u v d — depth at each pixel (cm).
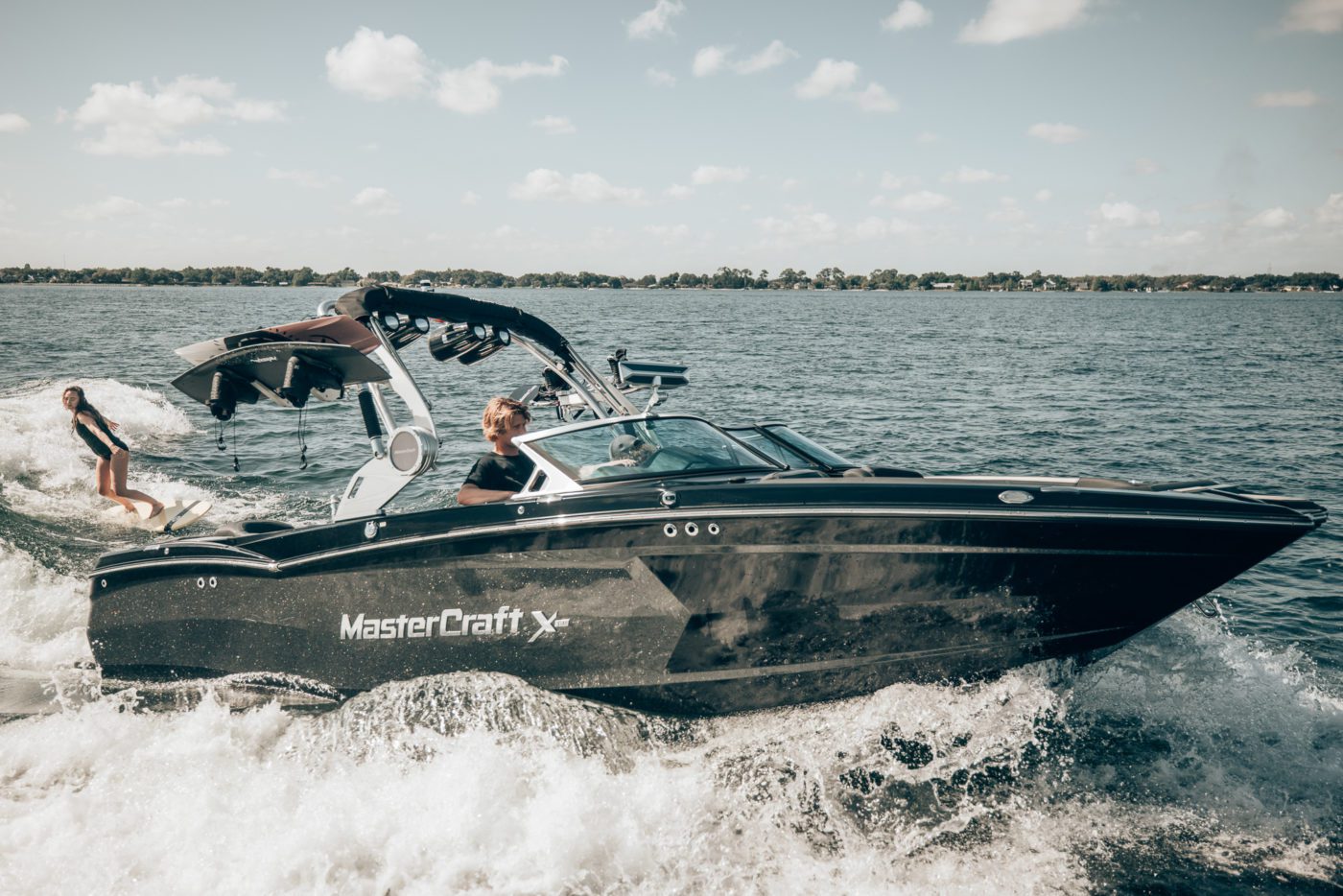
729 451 486
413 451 465
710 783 387
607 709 426
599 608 412
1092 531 386
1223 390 1812
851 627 405
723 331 4109
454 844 348
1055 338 3731
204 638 467
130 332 3497
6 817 366
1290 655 514
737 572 402
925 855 339
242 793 383
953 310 8150
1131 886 319
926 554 394
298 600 448
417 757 414
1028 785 381
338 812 365
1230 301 13300
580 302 10562
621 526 406
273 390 455
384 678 438
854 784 386
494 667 425
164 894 321
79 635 543
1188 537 385
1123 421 1405
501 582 420
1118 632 408
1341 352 2939
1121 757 398
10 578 610
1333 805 361
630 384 632
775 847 346
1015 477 429
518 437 466
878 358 2617
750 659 411
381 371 460
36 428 1128
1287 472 1039
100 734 430
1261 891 316
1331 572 656
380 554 431
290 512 852
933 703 418
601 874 333
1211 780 379
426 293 523
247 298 10006
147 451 1112
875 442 1224
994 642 408
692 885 326
